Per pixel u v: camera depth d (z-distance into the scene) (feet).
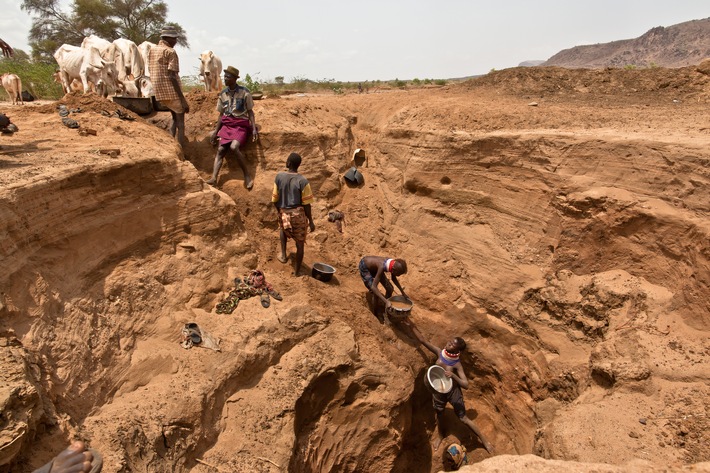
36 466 10.79
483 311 25.75
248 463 16.28
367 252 29.48
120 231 18.56
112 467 12.37
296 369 19.70
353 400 21.59
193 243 21.40
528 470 10.61
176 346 17.85
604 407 16.08
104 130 23.79
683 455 13.67
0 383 10.36
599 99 35.63
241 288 21.38
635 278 20.71
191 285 20.27
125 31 92.89
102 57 35.55
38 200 14.76
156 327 17.93
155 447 14.39
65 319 14.80
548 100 35.76
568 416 16.14
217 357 17.93
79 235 16.57
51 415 12.12
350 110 37.68
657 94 35.96
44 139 21.68
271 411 18.02
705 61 36.42
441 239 28.40
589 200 22.00
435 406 23.82
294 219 23.29
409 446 25.21
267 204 27.50
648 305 19.19
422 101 35.83
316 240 28.17
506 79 41.96
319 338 21.18
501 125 28.84
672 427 14.67
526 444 22.75
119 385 15.64
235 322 19.85
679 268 18.99
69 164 17.06
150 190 20.18
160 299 18.76
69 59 36.73
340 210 31.27
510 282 24.98
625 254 21.11
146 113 29.89
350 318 23.32
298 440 19.70
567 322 22.33
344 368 21.06
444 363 23.53
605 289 20.79
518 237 25.68
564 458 14.78
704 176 18.74
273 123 29.99
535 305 23.86
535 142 24.75
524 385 23.75
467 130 28.89
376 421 21.52
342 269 27.45
